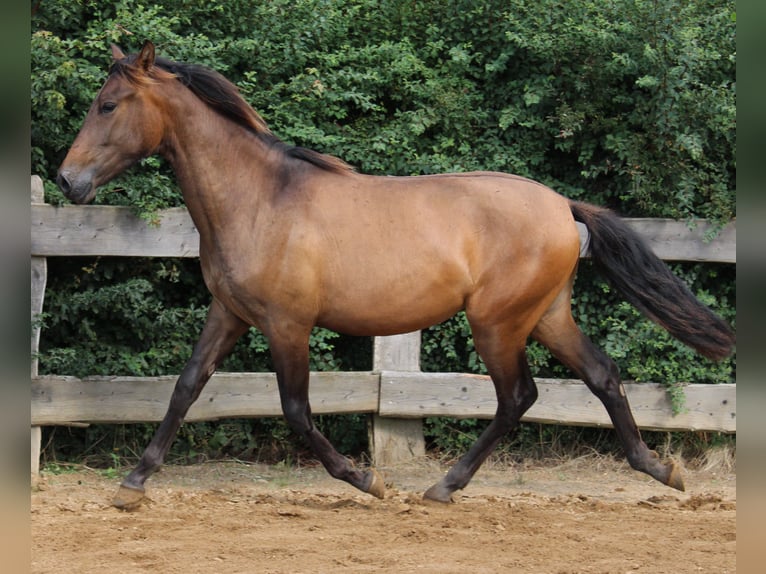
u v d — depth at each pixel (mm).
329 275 4805
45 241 6023
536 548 4234
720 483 6273
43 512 4805
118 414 6145
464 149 6738
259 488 5812
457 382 6438
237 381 6266
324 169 4953
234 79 6719
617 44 6625
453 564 3928
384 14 7016
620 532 4574
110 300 6172
